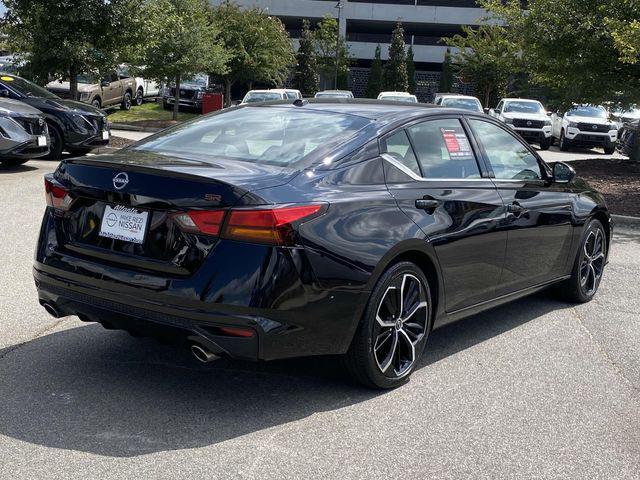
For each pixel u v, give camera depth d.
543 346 5.05
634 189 13.33
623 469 3.33
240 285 3.42
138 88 32.09
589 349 5.02
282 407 3.84
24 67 17.62
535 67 16.47
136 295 3.60
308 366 4.45
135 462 3.18
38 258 4.07
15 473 3.04
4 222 8.25
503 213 4.88
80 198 3.94
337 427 3.63
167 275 3.55
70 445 3.31
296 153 4.00
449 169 4.62
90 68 18.06
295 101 4.92
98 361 4.36
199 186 3.51
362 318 3.87
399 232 3.99
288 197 3.58
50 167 13.06
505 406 3.99
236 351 3.46
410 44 59.47
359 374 3.99
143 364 4.35
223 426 3.58
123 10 17.34
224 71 29.09
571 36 15.06
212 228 3.47
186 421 3.62
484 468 3.28
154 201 3.60
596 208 6.13
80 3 17.05
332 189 3.82
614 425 3.80
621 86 15.21
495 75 40.97
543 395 4.17
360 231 3.80
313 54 48.31
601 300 6.36
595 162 17.94
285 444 3.42
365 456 3.34
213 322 3.43
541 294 6.50
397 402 3.98
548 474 3.25
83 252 3.89
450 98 25.83
